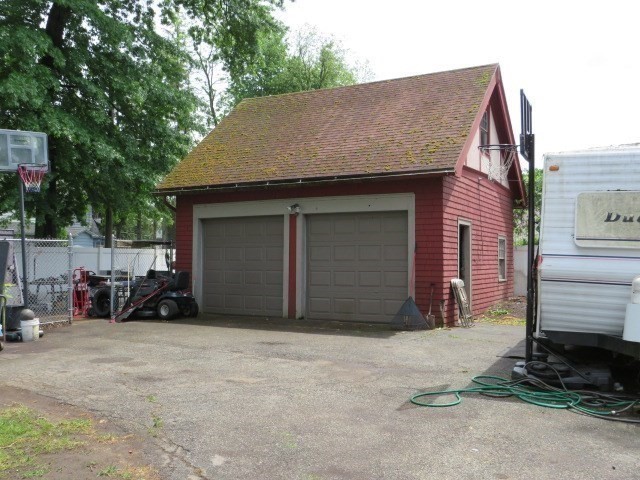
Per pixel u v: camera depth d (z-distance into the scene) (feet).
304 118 53.88
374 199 41.70
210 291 49.85
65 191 69.72
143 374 24.71
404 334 36.45
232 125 57.88
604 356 24.00
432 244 39.70
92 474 13.66
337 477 13.58
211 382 23.15
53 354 29.71
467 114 43.68
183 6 72.43
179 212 51.21
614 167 21.83
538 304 22.61
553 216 22.52
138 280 48.21
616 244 21.49
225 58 76.23
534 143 23.93
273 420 17.98
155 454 15.08
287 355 29.17
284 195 45.47
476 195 48.49
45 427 16.97
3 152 39.47
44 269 63.82
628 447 15.58
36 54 53.67
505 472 13.82
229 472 13.91
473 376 23.99
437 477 13.55
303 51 127.85
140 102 62.39
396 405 19.66
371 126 47.47
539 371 22.22
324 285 44.09
